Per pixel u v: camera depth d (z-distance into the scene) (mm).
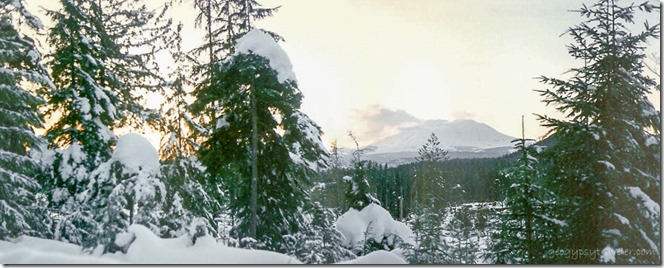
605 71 16703
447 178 50562
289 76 19812
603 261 14703
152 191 16516
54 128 20328
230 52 21594
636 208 15438
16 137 18188
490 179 49188
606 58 16438
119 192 15727
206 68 21234
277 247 20406
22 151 18641
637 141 16406
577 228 15938
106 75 21547
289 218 21547
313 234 20297
